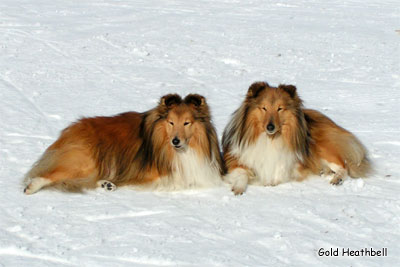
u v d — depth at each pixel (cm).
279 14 2627
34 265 638
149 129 899
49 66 1714
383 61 1833
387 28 2331
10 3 2700
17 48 1892
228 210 810
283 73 1705
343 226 755
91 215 780
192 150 888
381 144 1126
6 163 980
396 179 952
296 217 784
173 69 1733
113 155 927
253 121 914
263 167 923
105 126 940
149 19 2419
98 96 1455
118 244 691
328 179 959
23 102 1376
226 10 2716
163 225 750
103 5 2747
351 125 1256
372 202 840
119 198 858
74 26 2245
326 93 1515
